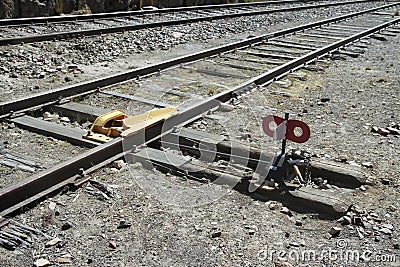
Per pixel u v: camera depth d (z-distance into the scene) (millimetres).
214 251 3674
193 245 3729
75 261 3473
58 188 4332
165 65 9188
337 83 8930
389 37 14625
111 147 5020
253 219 4129
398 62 11094
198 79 8703
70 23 13039
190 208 4246
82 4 16828
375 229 4020
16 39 9938
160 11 16219
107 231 3844
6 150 5195
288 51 11492
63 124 6262
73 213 4055
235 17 16891
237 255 3641
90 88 7574
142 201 4305
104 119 5668
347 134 6227
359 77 9477
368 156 5531
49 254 3529
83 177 4566
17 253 3525
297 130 4922
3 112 6148
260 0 24922
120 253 3588
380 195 4629
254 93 7609
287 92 8078
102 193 4348
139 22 14234
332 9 22406
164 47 11719
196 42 12633
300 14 19594
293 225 4078
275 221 4117
